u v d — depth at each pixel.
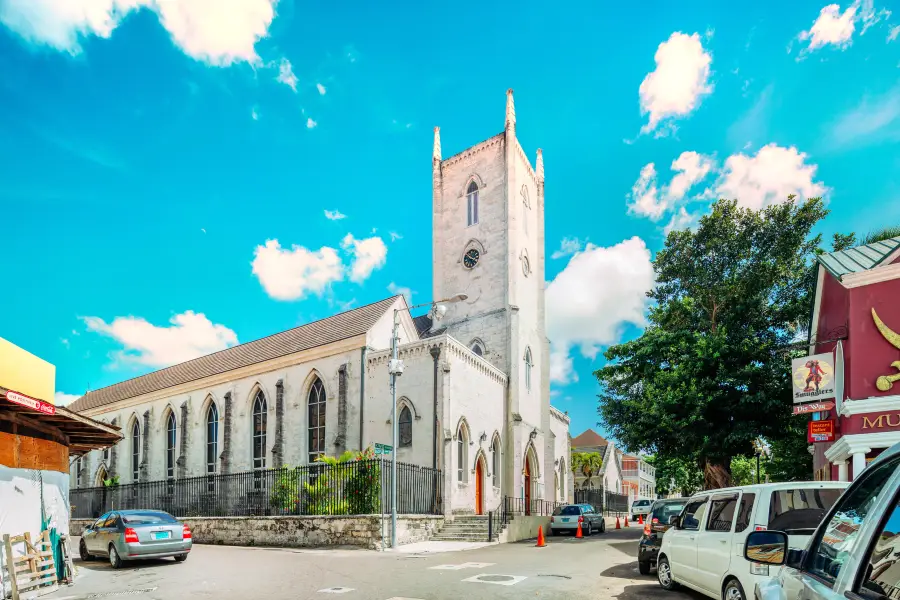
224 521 25.45
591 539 26.12
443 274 40.88
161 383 45.06
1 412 11.59
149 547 16.38
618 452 76.69
